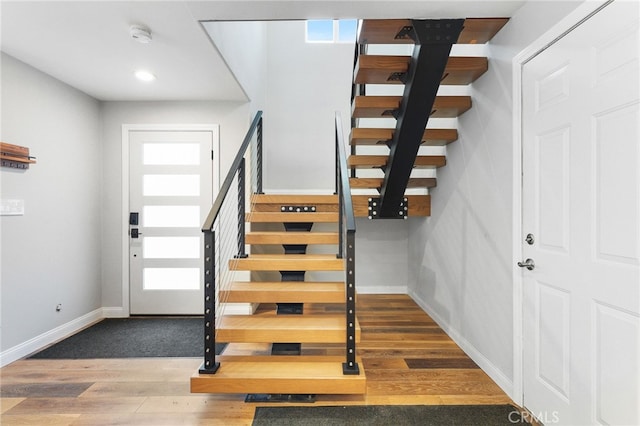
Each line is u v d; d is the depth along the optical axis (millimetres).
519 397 1952
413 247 4324
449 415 1864
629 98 1261
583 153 1479
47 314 2883
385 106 2520
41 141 2828
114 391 2113
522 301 1940
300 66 4668
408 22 1990
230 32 2783
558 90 1626
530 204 1855
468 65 2266
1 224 2488
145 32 2172
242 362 2111
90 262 3438
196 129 3578
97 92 3322
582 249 1491
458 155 2822
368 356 2619
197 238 3637
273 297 2377
